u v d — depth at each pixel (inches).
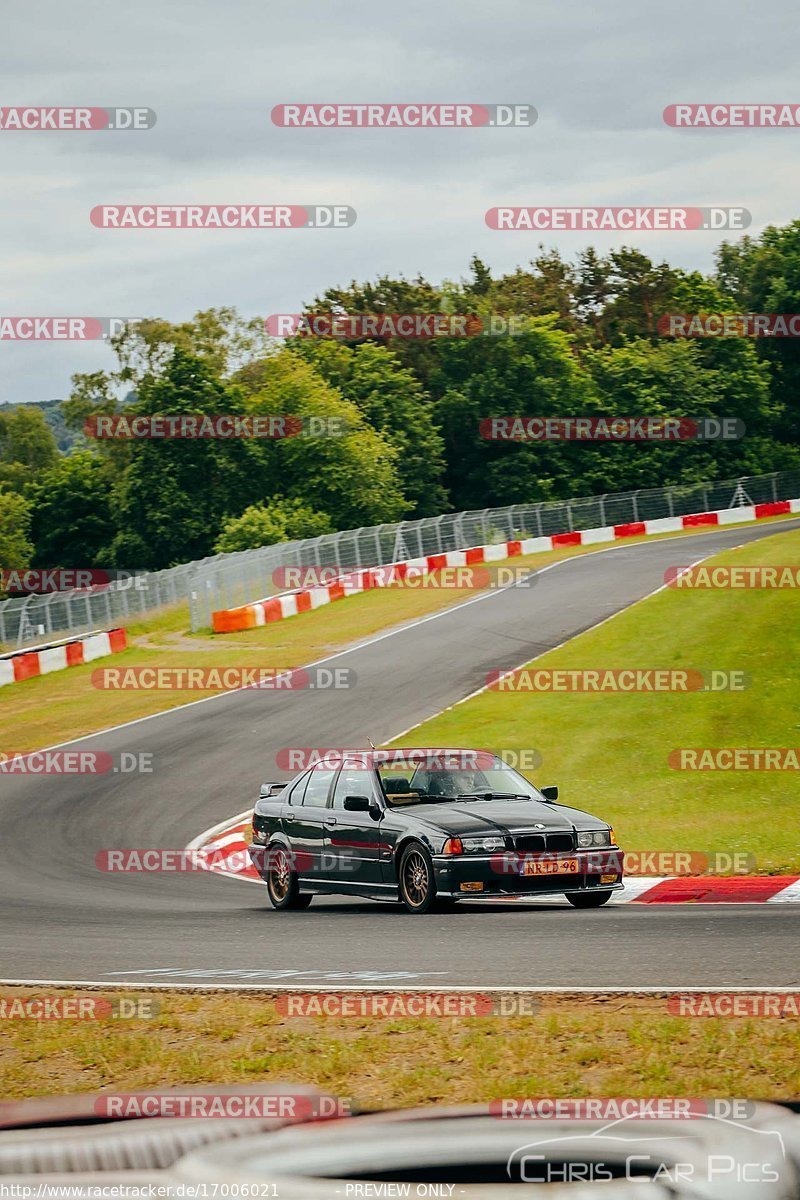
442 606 3083.2
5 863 1282.0
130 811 1536.7
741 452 5831.7
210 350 7332.7
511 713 1840.6
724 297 6889.8
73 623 3233.3
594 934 740.0
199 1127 173.3
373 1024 548.4
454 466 5954.7
